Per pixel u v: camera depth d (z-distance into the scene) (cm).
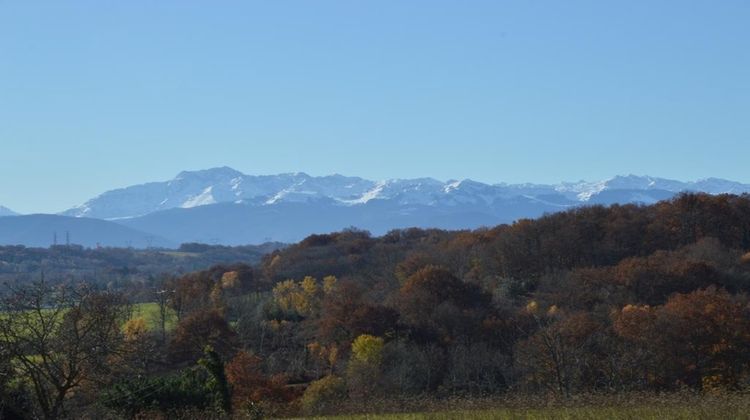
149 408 3706
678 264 9462
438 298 9188
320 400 6053
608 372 6425
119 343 3525
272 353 8762
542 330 6775
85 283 3594
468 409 4312
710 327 6750
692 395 4516
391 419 3925
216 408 3906
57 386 3362
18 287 3409
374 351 7450
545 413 3778
